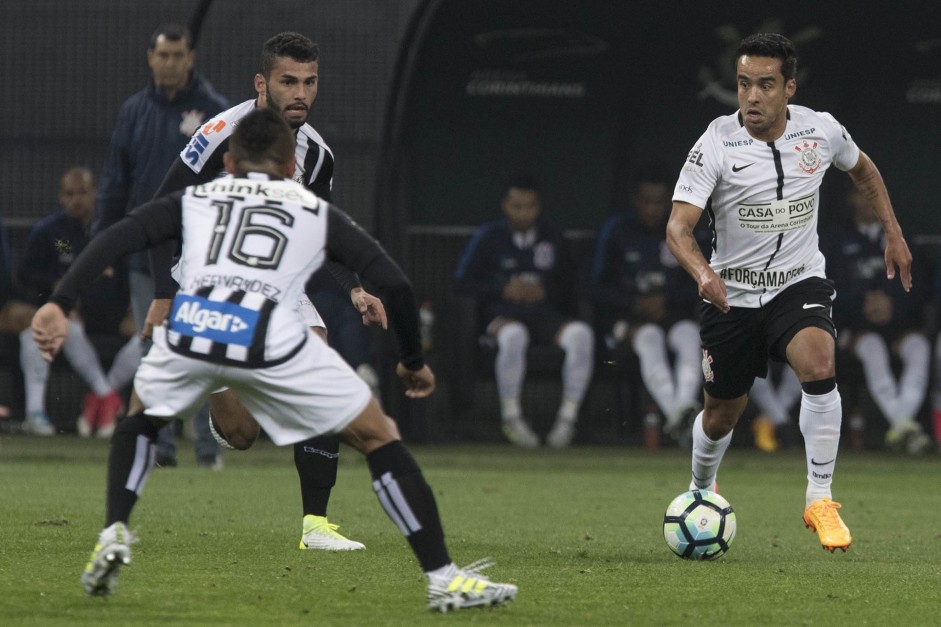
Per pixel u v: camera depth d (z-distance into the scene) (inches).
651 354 2048.5
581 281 2098.9
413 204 2214.6
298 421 613.9
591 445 2145.7
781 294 916.6
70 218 1882.4
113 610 615.8
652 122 2239.2
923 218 2271.2
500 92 2204.7
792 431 2154.3
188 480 1407.5
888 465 1921.8
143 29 2025.1
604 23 2139.5
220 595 663.8
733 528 855.1
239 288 610.9
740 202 909.2
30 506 1091.9
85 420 2007.9
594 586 721.6
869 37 2177.7
